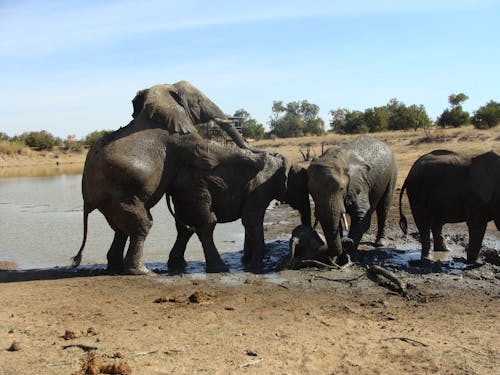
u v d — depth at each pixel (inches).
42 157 3292.3
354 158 511.2
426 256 518.6
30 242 699.4
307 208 534.0
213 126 880.3
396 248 577.6
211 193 494.0
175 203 508.1
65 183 1706.4
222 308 371.9
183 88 520.1
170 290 424.8
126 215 467.2
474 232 484.7
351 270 471.8
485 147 1387.8
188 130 489.7
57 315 359.9
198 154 483.8
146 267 525.3
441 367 267.0
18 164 3038.9
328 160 478.6
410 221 725.3
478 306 370.0
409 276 449.4
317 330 322.3
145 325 335.6
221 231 748.0
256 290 419.8
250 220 506.6
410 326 328.2
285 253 562.3
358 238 505.4
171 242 664.4
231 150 498.3
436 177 502.9
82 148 3666.3
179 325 334.6
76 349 296.4
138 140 470.6
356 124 2714.1
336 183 460.8
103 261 575.5
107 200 466.0
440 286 420.5
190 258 568.1
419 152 1473.9
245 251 541.6
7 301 395.9
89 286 440.8
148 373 263.6
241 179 500.4
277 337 310.5
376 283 430.3
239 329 325.7
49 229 799.7
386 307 370.6
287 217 824.9
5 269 541.3
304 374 261.7
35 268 546.3
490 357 277.9
